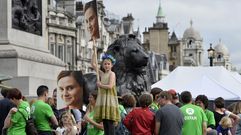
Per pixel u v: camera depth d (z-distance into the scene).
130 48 24.30
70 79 21.67
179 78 34.22
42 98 19.83
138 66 24.39
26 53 30.94
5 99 19.55
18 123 18.48
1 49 30.14
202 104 22.06
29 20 32.72
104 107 17.45
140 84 24.52
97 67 18.12
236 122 22.30
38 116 19.53
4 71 29.92
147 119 17.80
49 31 95.38
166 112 17.73
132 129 17.89
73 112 20.84
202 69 34.66
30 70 31.03
